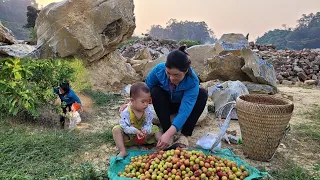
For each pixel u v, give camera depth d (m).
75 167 3.92
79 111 5.97
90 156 4.30
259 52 17.17
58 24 7.89
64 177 3.52
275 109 4.03
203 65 9.68
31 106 5.14
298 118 6.75
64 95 5.52
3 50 7.43
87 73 8.02
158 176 3.45
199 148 4.41
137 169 3.73
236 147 4.83
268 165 4.24
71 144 4.55
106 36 8.51
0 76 5.24
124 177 3.45
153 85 4.62
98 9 8.10
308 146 5.04
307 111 7.38
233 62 8.38
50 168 3.84
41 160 4.06
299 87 11.85
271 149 4.25
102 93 7.82
